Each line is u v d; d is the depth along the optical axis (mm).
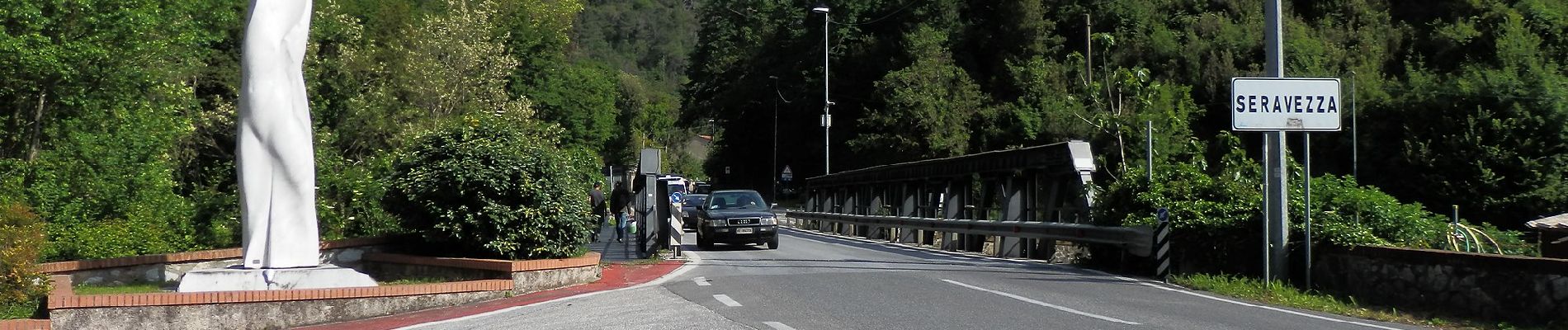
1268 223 15234
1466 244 17859
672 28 150625
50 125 19484
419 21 36094
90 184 18594
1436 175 37219
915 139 56625
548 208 15172
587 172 26578
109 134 19719
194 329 11188
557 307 12195
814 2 65812
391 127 28266
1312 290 14914
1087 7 57844
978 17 62844
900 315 10906
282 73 13336
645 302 12375
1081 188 19797
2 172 17531
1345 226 15031
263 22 13242
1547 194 34438
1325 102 14898
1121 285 15070
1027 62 54969
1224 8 56281
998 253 23016
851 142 59625
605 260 19875
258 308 11562
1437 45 46625
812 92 65812
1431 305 12930
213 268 14641
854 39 65625
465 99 33375
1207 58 50812
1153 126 26672
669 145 106250
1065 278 16234
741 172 77938
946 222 25094
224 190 24844
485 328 10633
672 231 20766
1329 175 17359
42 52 17594
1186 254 17062
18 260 11273
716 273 16578
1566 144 35188
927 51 58156
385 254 15867
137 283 14305
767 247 25094
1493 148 35625
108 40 18891
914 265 18750
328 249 15531
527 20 49375
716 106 70938
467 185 15016
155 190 19719
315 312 11883
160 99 21969
